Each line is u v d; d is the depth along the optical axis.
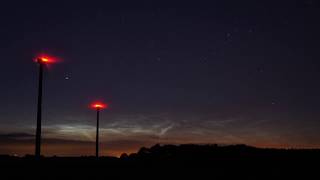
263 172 33.53
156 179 30.41
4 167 34.19
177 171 34.44
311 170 34.19
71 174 32.22
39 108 34.62
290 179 30.31
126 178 30.84
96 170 34.56
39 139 34.44
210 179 30.62
